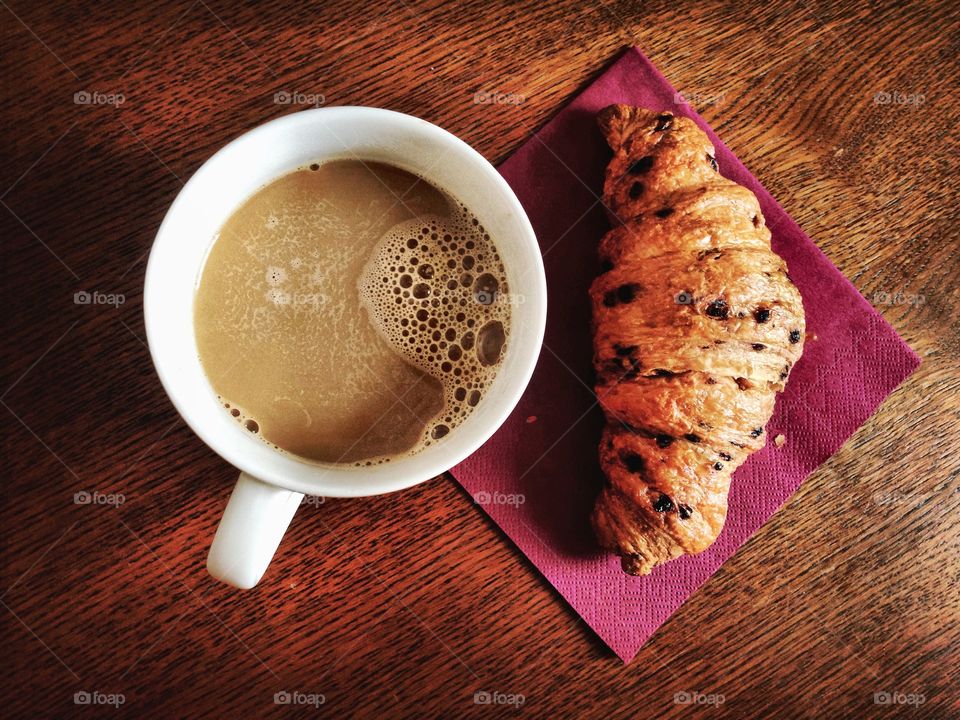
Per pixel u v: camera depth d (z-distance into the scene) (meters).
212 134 0.23
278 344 0.20
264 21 0.23
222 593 0.23
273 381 0.20
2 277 0.23
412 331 0.20
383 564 0.23
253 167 0.19
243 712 0.23
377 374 0.20
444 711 0.23
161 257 0.18
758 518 0.24
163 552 0.23
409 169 0.20
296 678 0.23
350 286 0.20
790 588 0.24
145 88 0.23
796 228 0.24
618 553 0.22
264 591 0.23
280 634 0.23
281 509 0.18
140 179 0.23
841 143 0.24
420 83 0.24
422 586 0.23
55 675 0.23
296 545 0.23
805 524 0.24
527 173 0.23
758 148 0.24
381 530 0.23
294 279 0.20
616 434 0.22
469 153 0.19
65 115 0.23
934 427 0.24
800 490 0.24
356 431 0.20
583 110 0.23
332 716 0.23
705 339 0.21
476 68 0.24
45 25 0.23
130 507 0.23
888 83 0.24
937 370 0.24
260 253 0.20
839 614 0.24
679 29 0.24
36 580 0.23
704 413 0.21
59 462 0.23
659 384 0.21
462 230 0.21
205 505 0.23
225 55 0.23
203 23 0.23
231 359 0.20
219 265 0.20
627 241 0.22
